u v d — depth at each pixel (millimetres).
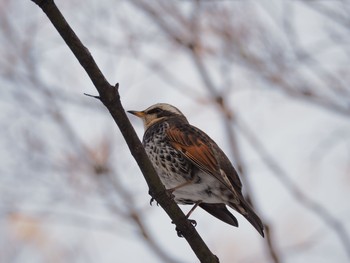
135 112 13797
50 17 7453
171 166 11719
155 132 12031
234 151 13930
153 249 14227
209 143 11688
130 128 8297
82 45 7668
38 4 7359
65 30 7539
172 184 11789
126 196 15242
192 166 11633
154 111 13648
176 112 13680
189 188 11594
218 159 11539
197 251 9125
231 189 10883
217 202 11508
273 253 12633
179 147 11602
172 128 11867
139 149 8461
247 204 10914
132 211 14984
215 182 11438
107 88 7953
